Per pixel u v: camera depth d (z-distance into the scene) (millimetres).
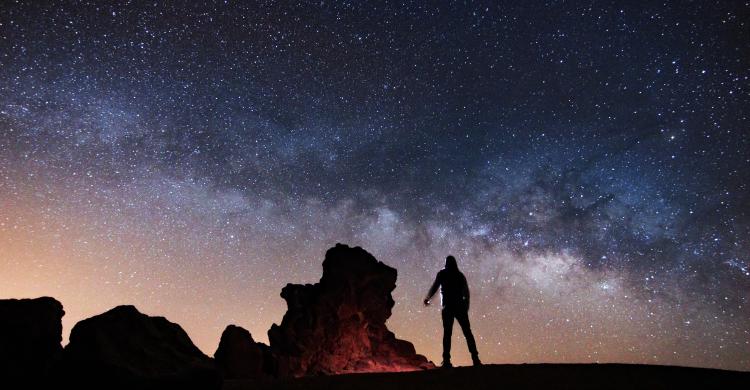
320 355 8633
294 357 8320
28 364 3729
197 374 4035
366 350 9133
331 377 5539
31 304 3982
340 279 9156
